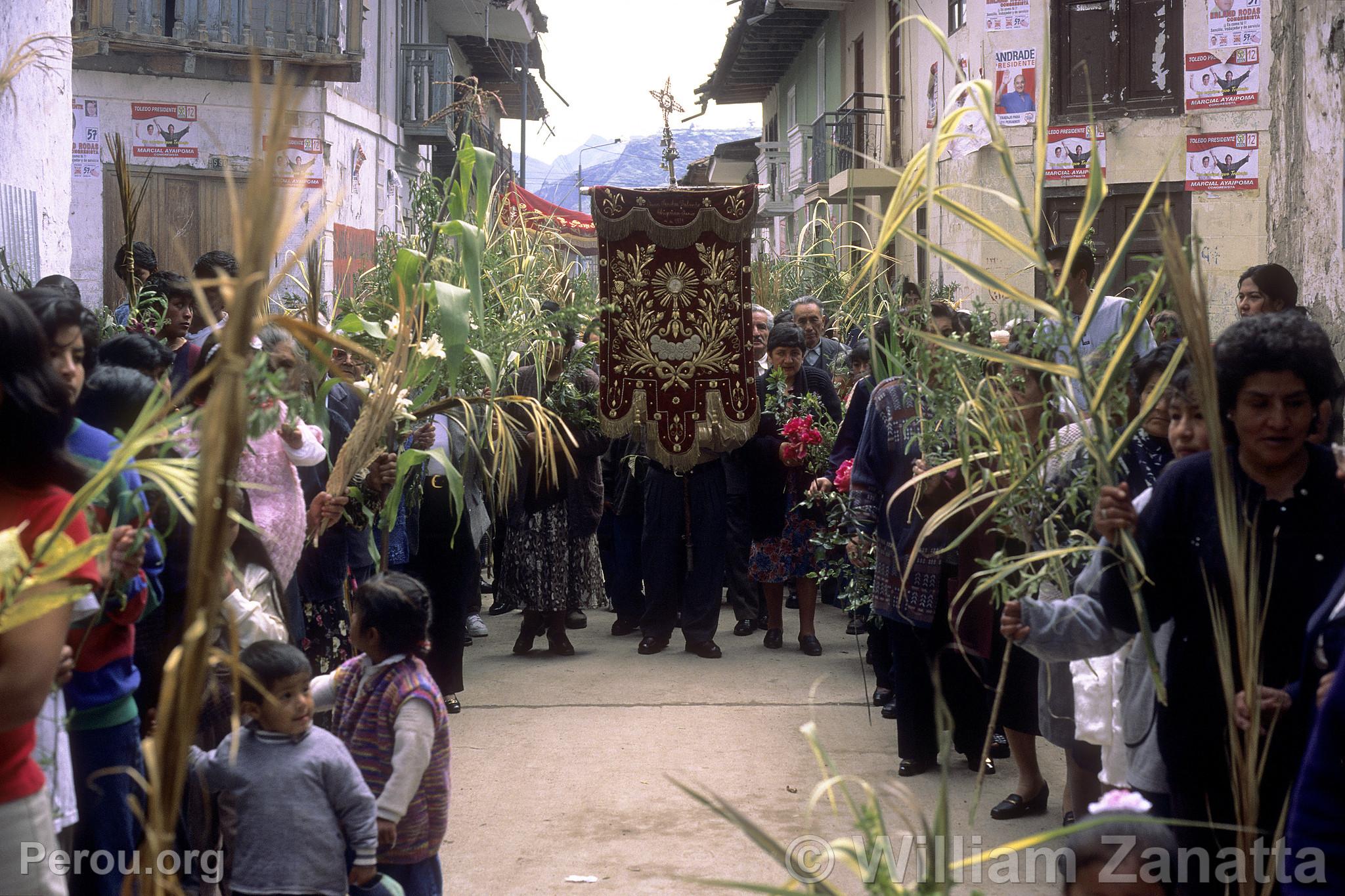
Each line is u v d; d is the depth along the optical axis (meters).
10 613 2.12
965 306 10.10
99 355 3.95
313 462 4.24
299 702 3.25
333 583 5.00
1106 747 3.74
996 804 4.99
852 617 7.35
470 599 8.08
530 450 6.86
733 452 7.90
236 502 2.05
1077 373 2.80
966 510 4.91
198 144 14.90
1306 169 6.34
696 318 7.36
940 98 15.49
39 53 5.16
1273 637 2.69
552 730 6.00
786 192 24.00
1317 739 2.08
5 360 2.29
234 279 1.89
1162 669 3.09
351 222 16.86
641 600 8.14
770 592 7.64
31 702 2.16
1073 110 14.57
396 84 19.44
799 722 6.11
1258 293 5.41
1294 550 2.67
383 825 3.50
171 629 3.78
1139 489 3.79
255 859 3.18
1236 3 14.01
